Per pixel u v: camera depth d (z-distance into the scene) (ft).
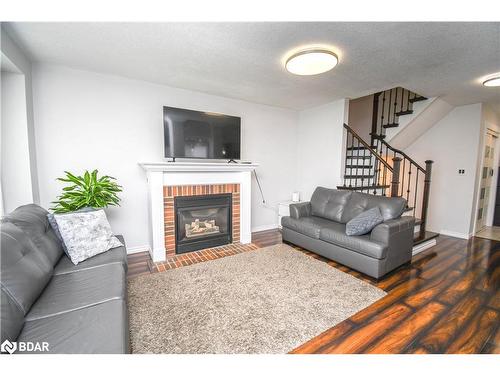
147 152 10.56
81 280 5.25
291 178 15.74
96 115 9.46
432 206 15.19
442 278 8.27
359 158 14.83
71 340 3.47
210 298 6.83
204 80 10.14
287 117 15.15
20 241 4.73
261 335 5.36
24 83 7.72
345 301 6.73
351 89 11.20
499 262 9.76
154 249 9.59
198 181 10.75
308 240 10.45
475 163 13.38
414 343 5.18
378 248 7.84
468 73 9.18
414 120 13.32
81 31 6.44
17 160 7.76
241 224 12.03
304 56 7.25
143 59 8.18
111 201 8.96
